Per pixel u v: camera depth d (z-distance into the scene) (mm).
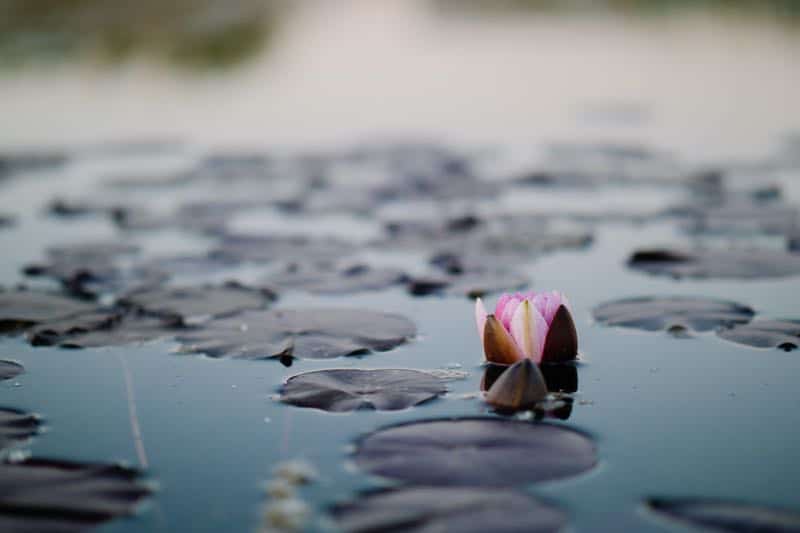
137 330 3904
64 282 4918
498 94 15008
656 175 8461
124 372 3432
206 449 2721
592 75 16281
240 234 6066
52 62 18469
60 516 2238
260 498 2393
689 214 6531
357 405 2990
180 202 7715
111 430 2883
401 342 3721
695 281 4684
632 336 3760
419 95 15141
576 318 4055
